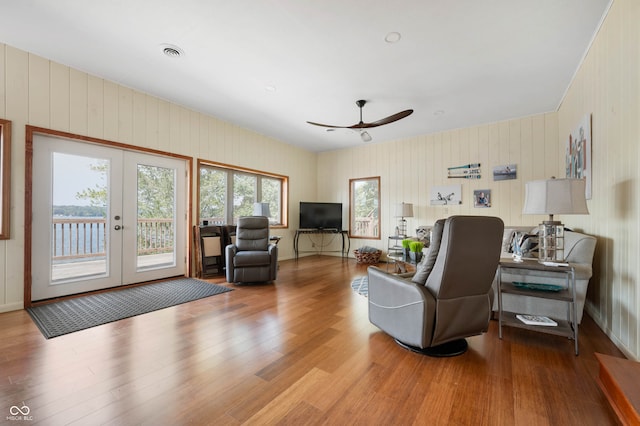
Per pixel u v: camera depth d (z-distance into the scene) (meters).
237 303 3.09
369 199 6.37
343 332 2.34
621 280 2.05
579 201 2.07
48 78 2.97
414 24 2.36
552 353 2.00
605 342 2.17
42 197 3.01
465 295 1.96
